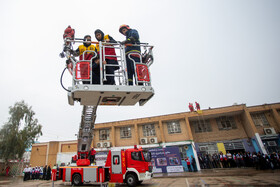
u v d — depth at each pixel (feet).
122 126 75.05
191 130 72.43
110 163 38.40
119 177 36.76
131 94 12.84
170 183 37.27
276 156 51.47
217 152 67.10
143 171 36.17
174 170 57.26
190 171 59.06
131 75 15.38
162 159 59.26
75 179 38.60
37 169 60.75
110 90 11.87
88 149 37.35
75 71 12.43
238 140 66.74
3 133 78.69
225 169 57.00
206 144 68.90
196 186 31.50
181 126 70.69
